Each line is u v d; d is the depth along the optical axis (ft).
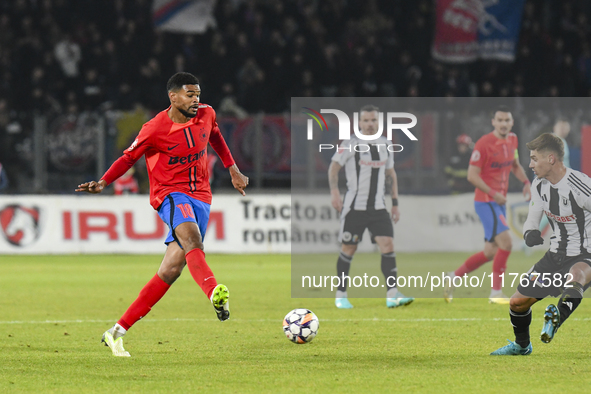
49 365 64.28
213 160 201.36
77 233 200.23
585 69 268.62
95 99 240.32
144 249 200.03
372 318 95.61
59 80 247.09
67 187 208.85
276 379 57.93
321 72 252.62
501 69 261.44
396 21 271.49
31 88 245.65
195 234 64.49
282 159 205.57
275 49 252.01
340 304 107.55
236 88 248.11
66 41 250.16
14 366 63.87
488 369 61.57
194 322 92.43
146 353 70.33
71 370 61.98
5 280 144.46
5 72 246.47
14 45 250.78
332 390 53.93
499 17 255.91
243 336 81.00
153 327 88.22
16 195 200.34
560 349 71.10
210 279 62.34
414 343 75.46
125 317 67.77
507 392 53.06
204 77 249.14
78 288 132.05
